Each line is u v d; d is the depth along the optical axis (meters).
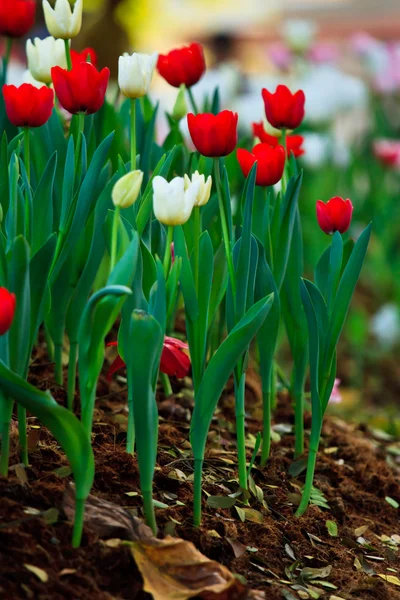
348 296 2.14
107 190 2.14
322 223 2.15
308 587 2.09
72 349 2.23
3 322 1.83
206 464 2.29
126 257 1.94
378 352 4.07
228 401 2.62
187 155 2.48
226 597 1.96
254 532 2.15
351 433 2.80
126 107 2.51
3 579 1.89
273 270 2.26
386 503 2.43
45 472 2.08
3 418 2.01
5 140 2.23
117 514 2.02
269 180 2.19
